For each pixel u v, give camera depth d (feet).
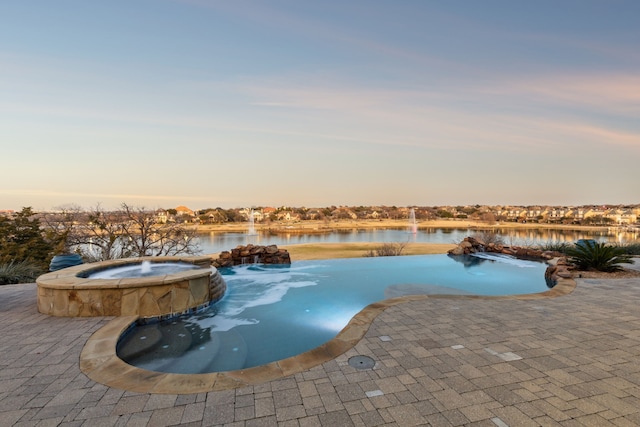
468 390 9.57
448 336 13.78
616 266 29.01
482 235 92.17
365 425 7.97
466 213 398.83
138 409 8.66
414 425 7.97
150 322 18.28
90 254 58.80
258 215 392.27
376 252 67.77
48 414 8.42
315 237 189.57
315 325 19.93
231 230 250.37
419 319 15.93
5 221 53.31
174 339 16.69
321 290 28.84
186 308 20.01
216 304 23.47
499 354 12.03
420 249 72.49
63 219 57.77
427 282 32.09
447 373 10.59
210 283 22.29
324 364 11.28
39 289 17.78
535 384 9.90
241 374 10.63
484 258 47.14
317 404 8.89
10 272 28.86
